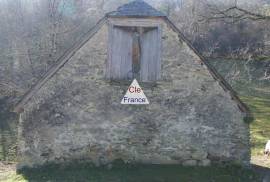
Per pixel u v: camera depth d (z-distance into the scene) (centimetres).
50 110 1379
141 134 1398
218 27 2483
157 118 1399
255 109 2884
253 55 1916
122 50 1385
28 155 1380
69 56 1369
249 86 3347
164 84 1394
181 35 1374
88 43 1373
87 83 1381
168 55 1388
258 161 1605
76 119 1384
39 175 1333
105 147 1391
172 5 2759
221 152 1406
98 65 1381
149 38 1387
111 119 1391
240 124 1405
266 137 2125
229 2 1953
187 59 1388
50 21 2533
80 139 1387
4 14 2944
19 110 1377
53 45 2470
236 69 2291
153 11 1366
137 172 1352
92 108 1388
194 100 1400
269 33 1930
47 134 1381
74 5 2931
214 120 1402
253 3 1967
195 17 1925
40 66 2516
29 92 1368
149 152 1402
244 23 2372
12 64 2650
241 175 1366
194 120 1402
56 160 1384
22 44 2625
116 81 1385
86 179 1294
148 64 1391
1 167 1605
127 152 1398
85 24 2867
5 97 2620
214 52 2475
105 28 1374
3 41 2827
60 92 1378
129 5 1377
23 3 3009
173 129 1402
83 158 1390
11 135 2134
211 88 1398
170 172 1354
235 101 1398
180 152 1405
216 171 1377
